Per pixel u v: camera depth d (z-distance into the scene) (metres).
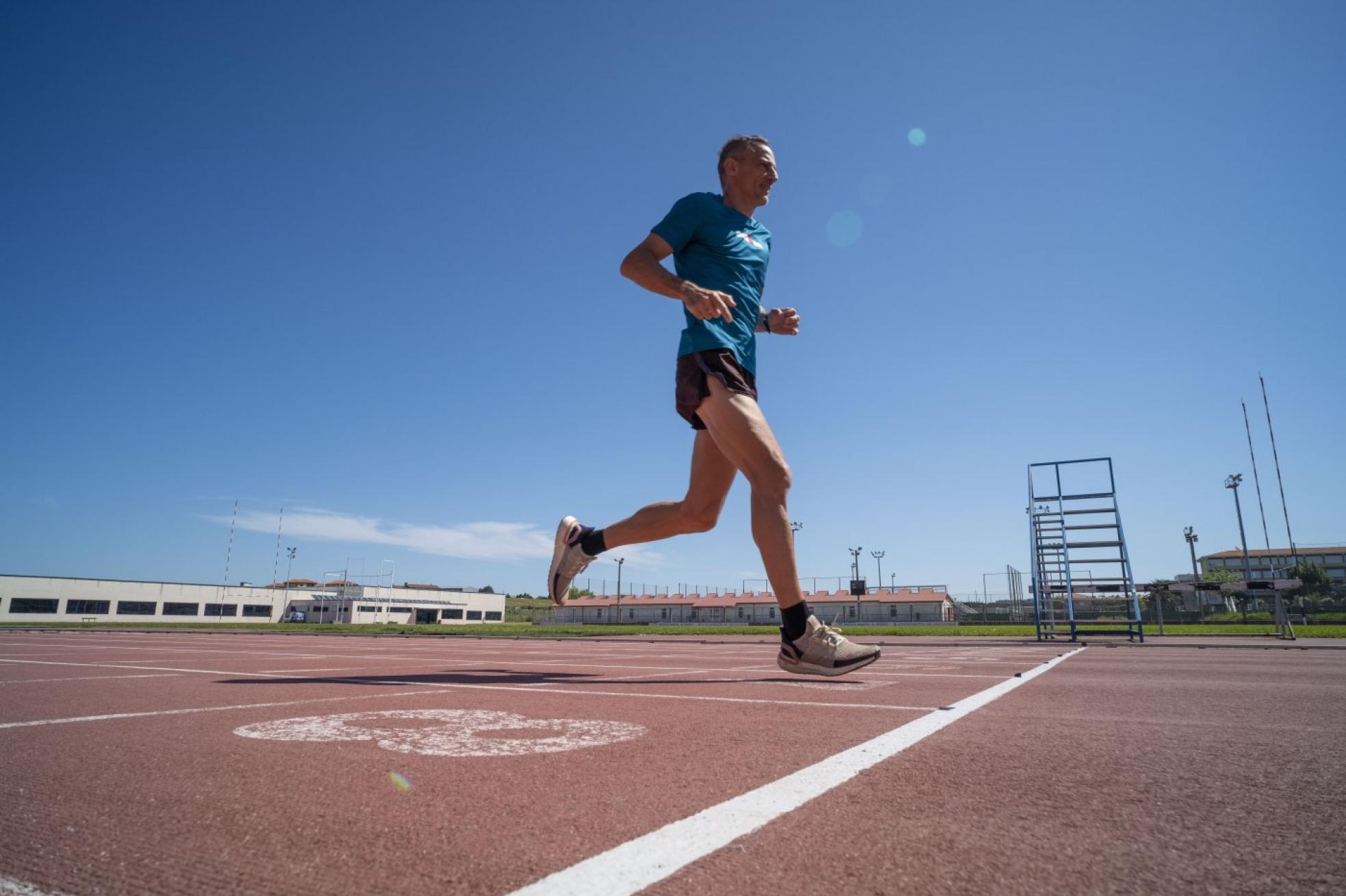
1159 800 1.31
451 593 76.69
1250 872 0.95
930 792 1.37
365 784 1.43
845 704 2.74
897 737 1.97
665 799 1.32
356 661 5.59
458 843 1.07
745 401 3.32
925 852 1.03
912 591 65.50
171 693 3.07
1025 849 1.05
